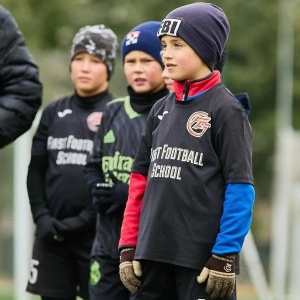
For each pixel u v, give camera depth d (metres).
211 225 14.82
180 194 14.89
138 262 15.32
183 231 14.84
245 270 35.81
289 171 58.94
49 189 20.16
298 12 92.69
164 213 14.94
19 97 18.14
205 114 15.03
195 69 15.22
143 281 15.36
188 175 14.91
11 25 18.27
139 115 18.47
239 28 89.69
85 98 20.20
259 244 79.88
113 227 18.12
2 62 18.12
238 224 14.62
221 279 14.51
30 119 18.31
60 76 70.12
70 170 19.92
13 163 39.22
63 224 19.72
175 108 15.32
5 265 40.94
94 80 20.06
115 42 20.52
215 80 15.23
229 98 15.05
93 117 20.08
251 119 91.19
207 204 14.83
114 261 18.12
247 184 14.71
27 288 20.42
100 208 18.08
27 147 34.62
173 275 15.20
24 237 34.81
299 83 93.38
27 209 35.09
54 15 52.91
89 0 73.19
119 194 17.97
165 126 15.31
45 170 20.42
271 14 90.19
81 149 19.97
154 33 18.50
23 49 18.39
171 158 15.05
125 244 15.63
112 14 75.81
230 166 14.77
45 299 20.28
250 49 89.75
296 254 48.12
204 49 15.20
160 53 18.45
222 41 15.45
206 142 14.95
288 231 50.06
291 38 90.00
